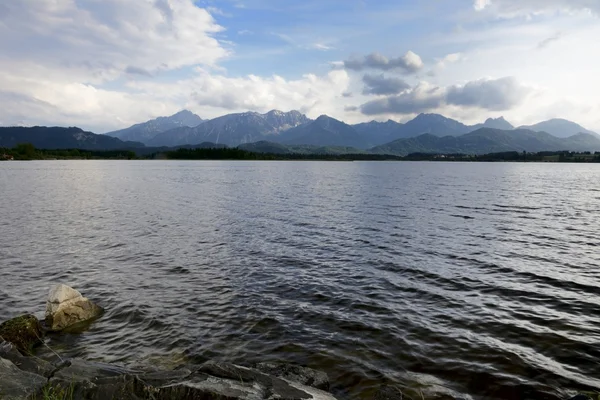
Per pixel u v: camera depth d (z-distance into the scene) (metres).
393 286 20.08
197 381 9.16
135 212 46.91
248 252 27.39
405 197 65.75
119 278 21.30
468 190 79.88
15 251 27.08
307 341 13.89
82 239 31.22
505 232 34.75
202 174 139.75
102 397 8.40
